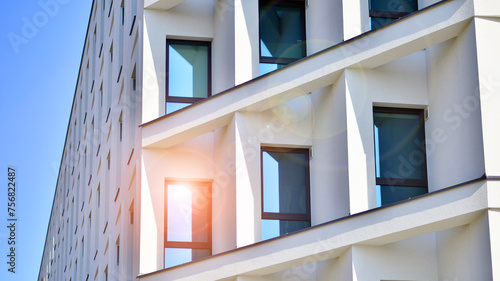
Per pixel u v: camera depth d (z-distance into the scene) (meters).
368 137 16.78
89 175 33.66
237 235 17.30
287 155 18.56
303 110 18.55
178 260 18.84
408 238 16.31
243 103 17.81
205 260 17.38
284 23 19.61
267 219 18.16
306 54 19.38
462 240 15.56
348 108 16.80
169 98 19.69
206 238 19.05
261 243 16.80
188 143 19.19
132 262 21.00
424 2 18.38
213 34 20.00
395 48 16.44
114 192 24.48
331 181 17.55
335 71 17.00
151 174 18.72
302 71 17.30
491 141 15.01
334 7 18.33
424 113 17.55
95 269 28.81
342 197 16.84
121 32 25.70
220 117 18.06
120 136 24.58
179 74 19.88
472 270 15.18
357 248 16.08
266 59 19.34
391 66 17.45
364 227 15.88
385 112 17.64
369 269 16.08
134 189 19.92
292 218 18.23
